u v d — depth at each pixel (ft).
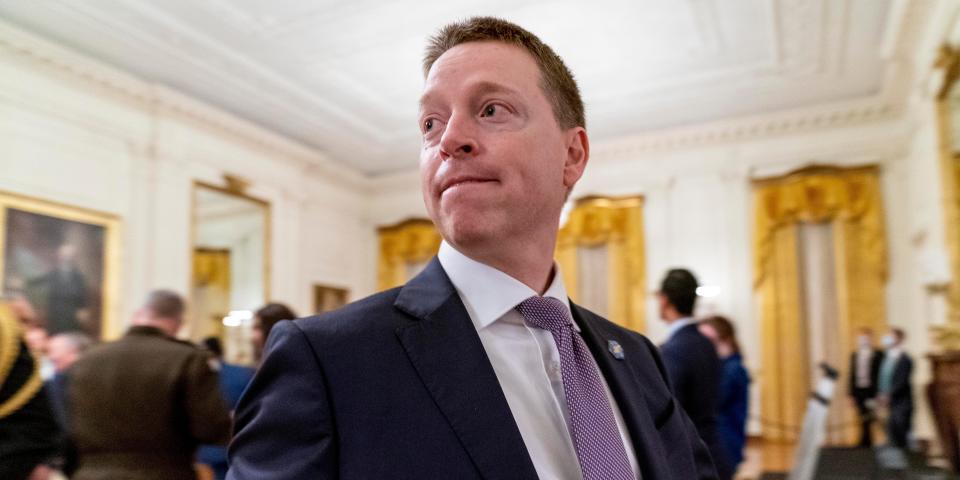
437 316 3.25
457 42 3.63
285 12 25.02
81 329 26.32
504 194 3.31
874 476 16.53
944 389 16.25
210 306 32.73
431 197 3.52
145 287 29.07
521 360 3.35
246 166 35.06
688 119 35.78
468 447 2.87
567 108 3.79
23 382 5.98
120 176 28.53
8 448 5.74
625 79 31.07
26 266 24.67
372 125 36.65
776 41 27.04
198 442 9.69
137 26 25.22
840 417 32.55
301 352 2.99
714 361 11.52
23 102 25.02
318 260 40.86
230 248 34.22
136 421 9.21
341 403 2.91
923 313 29.91
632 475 3.29
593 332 4.13
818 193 33.86
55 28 24.99
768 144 35.35
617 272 37.32
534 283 3.67
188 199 31.32
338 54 28.35
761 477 18.83
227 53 27.71
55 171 25.98
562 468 3.16
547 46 3.84
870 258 32.81
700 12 25.14
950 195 21.02
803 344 33.68
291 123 35.60
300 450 2.78
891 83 29.71
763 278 34.60
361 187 45.01
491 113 3.41
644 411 3.92
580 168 3.97
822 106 33.60
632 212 37.55
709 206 36.19
